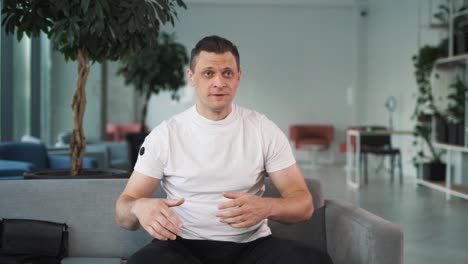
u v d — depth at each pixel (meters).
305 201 1.64
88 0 2.39
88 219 2.03
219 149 1.70
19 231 1.96
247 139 1.73
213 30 11.57
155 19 2.64
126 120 11.70
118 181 2.07
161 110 11.77
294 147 11.26
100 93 7.42
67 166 4.30
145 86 7.38
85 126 7.37
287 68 11.64
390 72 10.06
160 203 1.51
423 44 8.61
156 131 1.73
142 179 1.69
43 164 4.25
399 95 9.64
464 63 6.97
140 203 1.53
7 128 5.05
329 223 1.99
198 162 1.69
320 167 10.57
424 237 4.27
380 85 10.62
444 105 7.11
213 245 1.66
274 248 1.61
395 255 1.61
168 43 7.36
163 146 1.69
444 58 6.66
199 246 1.67
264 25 11.59
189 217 1.68
